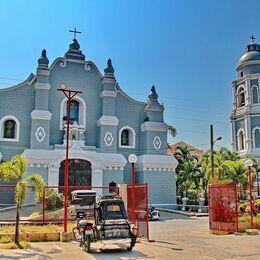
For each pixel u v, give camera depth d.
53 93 38.22
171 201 38.66
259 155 53.38
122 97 41.41
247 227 19.69
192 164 46.31
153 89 42.47
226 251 13.38
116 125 39.12
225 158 47.41
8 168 15.65
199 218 31.17
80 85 39.53
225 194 19.61
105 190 35.69
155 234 19.31
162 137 40.62
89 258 12.15
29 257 12.32
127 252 13.27
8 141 35.75
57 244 15.32
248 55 58.41
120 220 13.55
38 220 21.39
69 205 26.48
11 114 36.38
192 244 15.23
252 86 56.41
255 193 37.56
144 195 17.16
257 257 12.16
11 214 27.28
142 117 41.91
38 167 33.88
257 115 55.09
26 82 37.28
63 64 39.16
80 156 35.59
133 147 40.75
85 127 38.84
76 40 40.66
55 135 37.47
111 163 36.75
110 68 40.47
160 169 38.94
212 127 36.47
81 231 14.47
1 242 15.20
